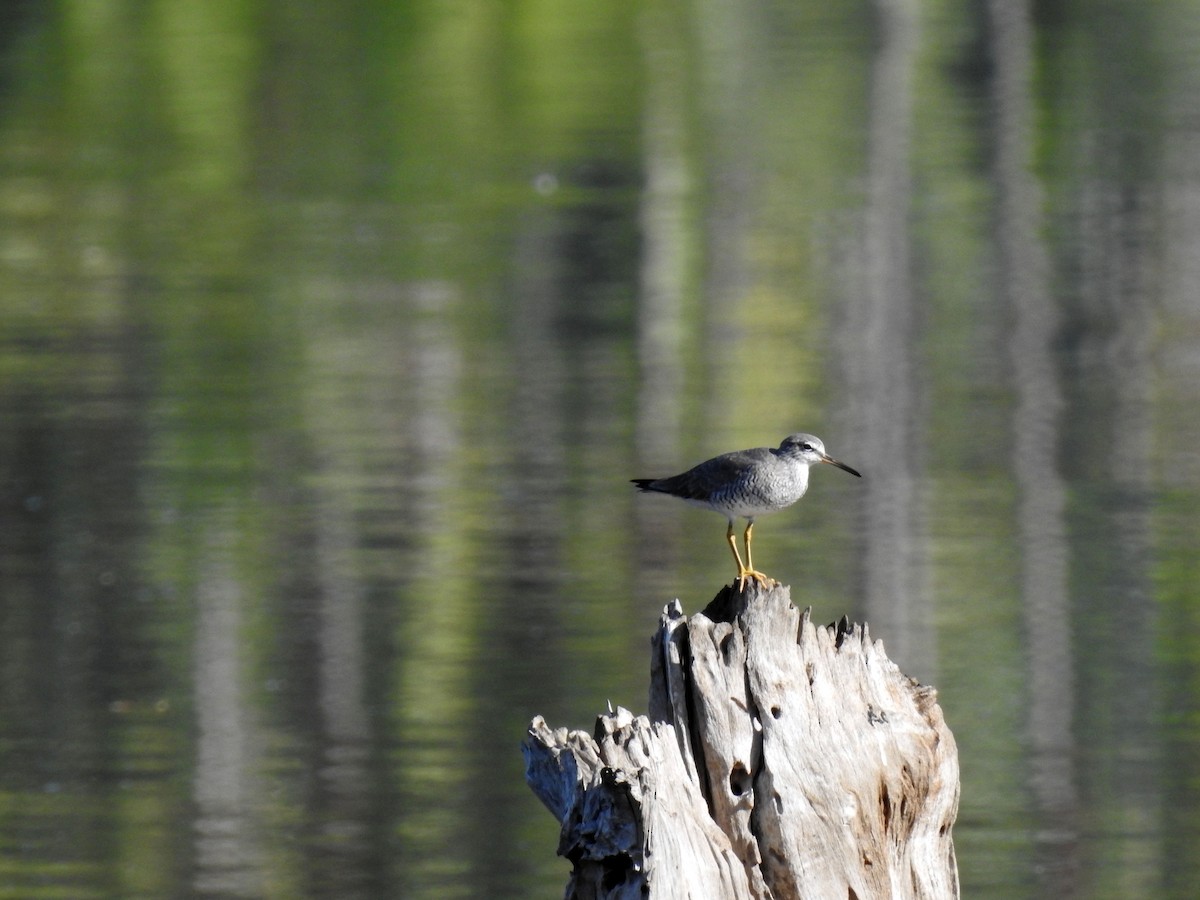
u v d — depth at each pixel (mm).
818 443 8328
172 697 14359
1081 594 15977
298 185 30828
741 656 6285
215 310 25219
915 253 27750
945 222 29062
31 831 12250
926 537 17469
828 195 30188
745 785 6184
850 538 17500
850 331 24469
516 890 11695
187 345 23719
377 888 11641
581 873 5934
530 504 18438
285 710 13977
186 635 15492
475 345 23812
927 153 32062
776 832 6109
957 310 25422
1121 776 12891
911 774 6359
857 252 27797
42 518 18156
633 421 20922
